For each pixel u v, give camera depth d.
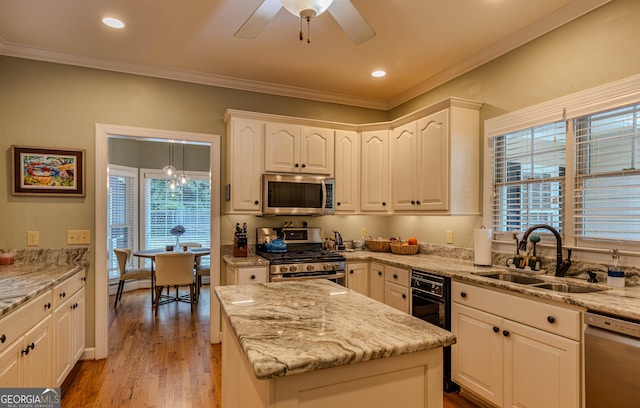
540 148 2.42
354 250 3.75
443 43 2.65
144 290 5.57
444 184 2.79
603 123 2.08
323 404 0.98
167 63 3.02
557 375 1.71
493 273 2.41
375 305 1.50
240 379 1.32
